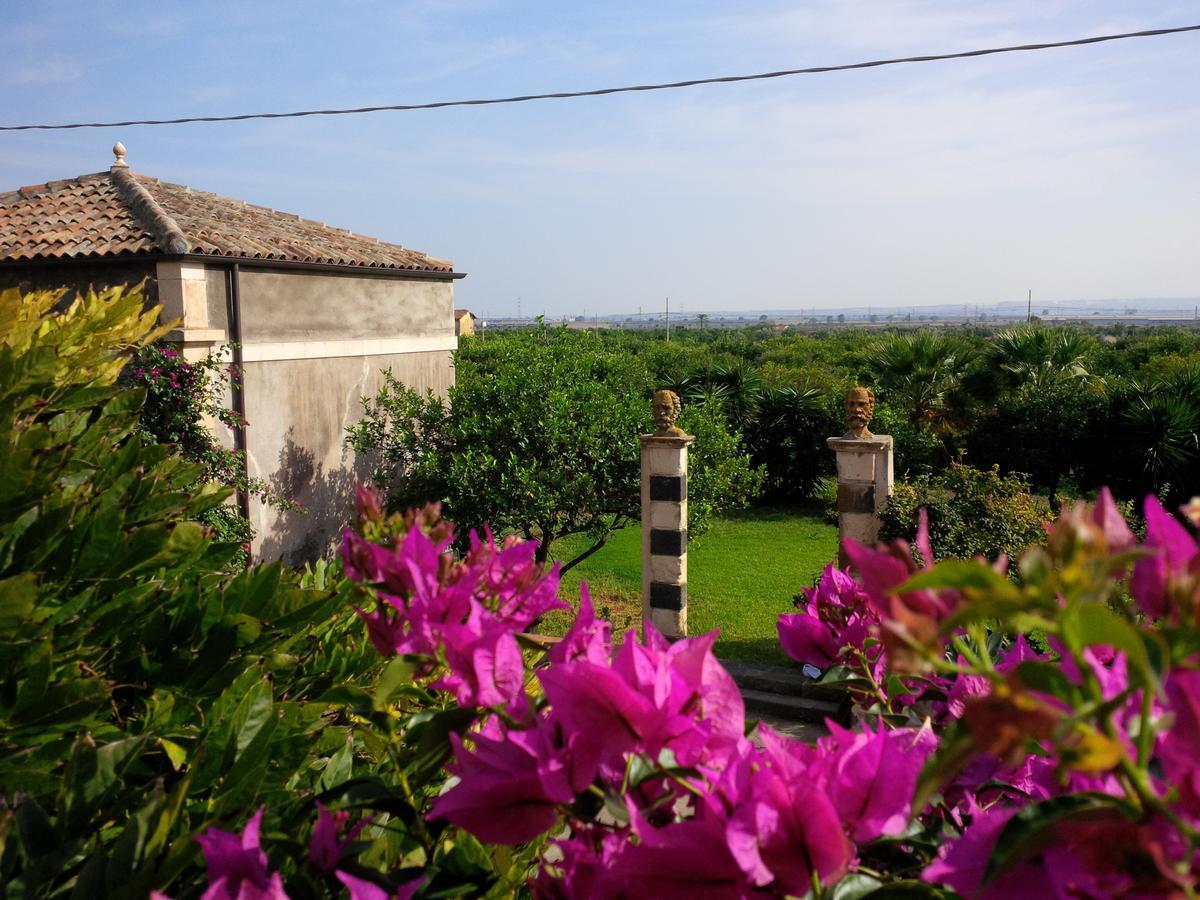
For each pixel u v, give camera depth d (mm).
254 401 10258
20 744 2131
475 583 1178
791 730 7664
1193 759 641
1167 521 708
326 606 2596
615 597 11430
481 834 972
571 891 1003
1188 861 625
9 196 11508
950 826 1200
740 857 807
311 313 11188
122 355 3641
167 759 2203
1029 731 613
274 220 12898
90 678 2162
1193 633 634
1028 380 16922
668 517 8945
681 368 21484
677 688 957
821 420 18859
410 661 1113
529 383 10305
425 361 13664
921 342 17750
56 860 1415
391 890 1058
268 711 1877
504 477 9906
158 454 2885
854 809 929
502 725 1062
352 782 1271
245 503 9891
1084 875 712
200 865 1521
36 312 3324
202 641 2516
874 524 8250
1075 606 597
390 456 11133
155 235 9336
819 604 1615
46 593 2410
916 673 663
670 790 1000
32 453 2467
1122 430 15266
